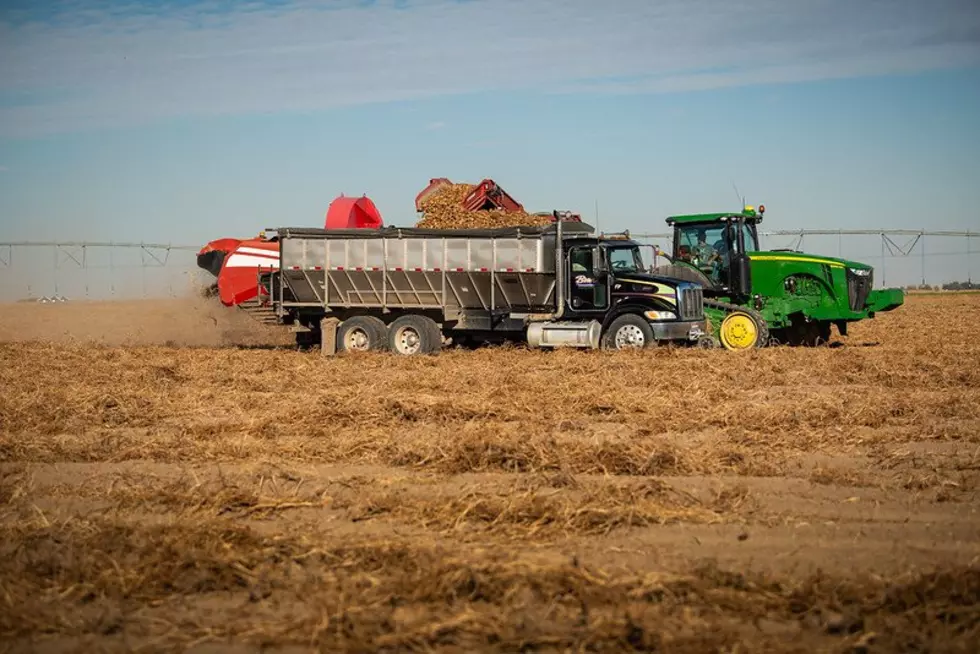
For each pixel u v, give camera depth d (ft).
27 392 45.78
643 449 30.55
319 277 69.26
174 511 25.21
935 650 16.63
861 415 37.58
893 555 21.39
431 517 24.08
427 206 78.95
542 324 66.28
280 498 26.13
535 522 23.38
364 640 16.88
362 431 35.53
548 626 17.54
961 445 32.94
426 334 67.10
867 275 71.72
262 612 18.49
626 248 66.85
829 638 17.17
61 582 19.97
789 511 24.85
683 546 22.02
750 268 72.18
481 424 36.55
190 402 43.27
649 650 16.60
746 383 48.47
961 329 91.50
